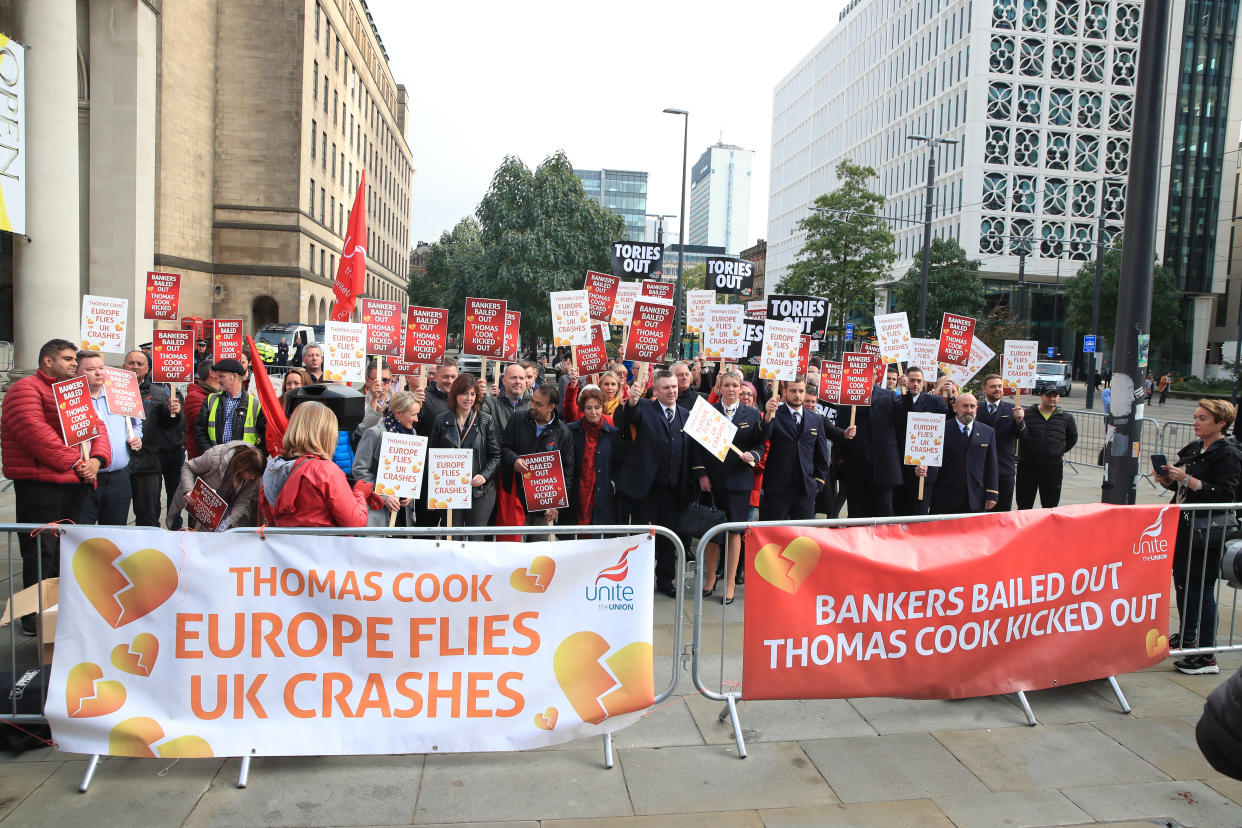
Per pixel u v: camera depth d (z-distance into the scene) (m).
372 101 62.25
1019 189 59.25
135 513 7.58
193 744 3.91
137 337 28.17
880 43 73.75
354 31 53.25
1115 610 5.01
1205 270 64.62
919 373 8.01
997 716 4.83
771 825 3.66
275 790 3.86
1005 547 4.70
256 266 38.28
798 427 7.26
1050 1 58.19
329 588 4.00
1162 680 5.41
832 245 38.59
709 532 4.35
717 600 7.00
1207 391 47.25
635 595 4.22
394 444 5.31
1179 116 63.03
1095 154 59.62
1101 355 51.38
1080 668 4.92
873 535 4.50
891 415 7.99
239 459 4.93
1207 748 2.70
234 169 37.94
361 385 9.37
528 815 3.70
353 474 5.72
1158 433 15.99
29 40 18.03
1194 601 5.52
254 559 3.97
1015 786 4.04
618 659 4.20
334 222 47.78
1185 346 65.62
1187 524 5.50
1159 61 6.01
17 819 3.57
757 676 4.35
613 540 4.19
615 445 7.05
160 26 33.28
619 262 14.03
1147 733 4.64
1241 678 2.60
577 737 4.16
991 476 7.79
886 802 3.87
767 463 7.22
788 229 95.31
